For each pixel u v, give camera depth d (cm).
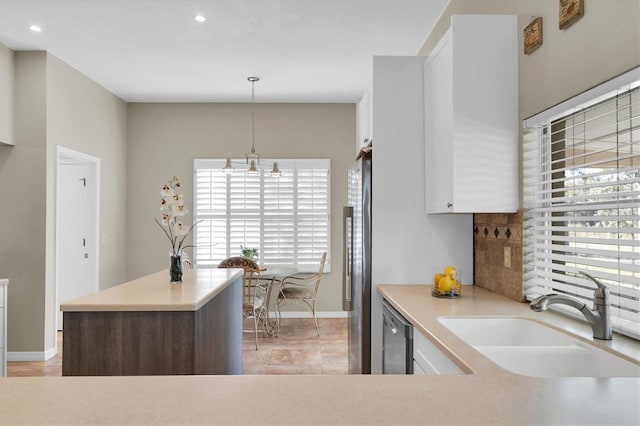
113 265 548
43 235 416
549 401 87
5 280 319
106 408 83
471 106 231
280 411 82
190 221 589
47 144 418
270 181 590
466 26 231
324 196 592
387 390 93
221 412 81
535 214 223
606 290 154
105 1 327
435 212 264
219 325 269
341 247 592
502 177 231
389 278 291
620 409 83
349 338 351
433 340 158
